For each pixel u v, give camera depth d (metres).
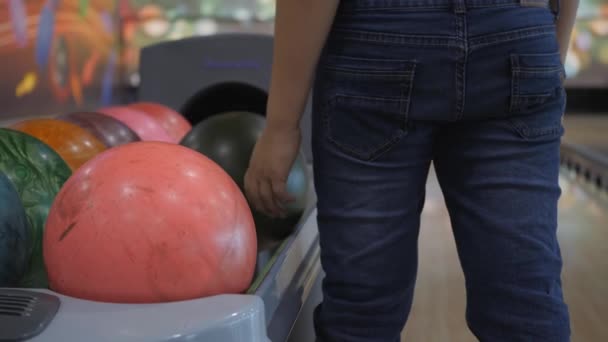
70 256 0.66
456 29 0.74
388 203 0.82
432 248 2.20
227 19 6.35
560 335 0.79
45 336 0.57
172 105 2.45
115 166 0.70
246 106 2.52
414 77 0.76
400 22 0.75
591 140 5.48
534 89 0.78
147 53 2.43
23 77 4.00
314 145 0.86
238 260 0.70
